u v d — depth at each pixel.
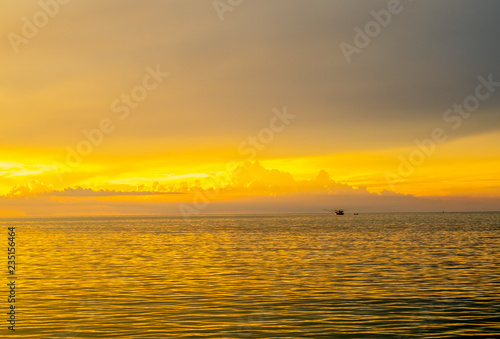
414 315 31.22
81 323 29.36
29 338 26.58
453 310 32.47
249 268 55.09
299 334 27.31
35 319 30.33
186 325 29.02
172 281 45.00
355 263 59.84
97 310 32.62
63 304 34.47
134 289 40.59
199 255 72.12
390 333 27.52
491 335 27.09
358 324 29.30
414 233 134.50
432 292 38.72
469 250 78.00
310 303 34.75
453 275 48.22
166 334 27.23
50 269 54.38
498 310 32.38
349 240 106.69
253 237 122.44
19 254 74.00
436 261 61.59
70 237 125.75
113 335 27.09
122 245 94.81
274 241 105.56
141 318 30.61
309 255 71.19
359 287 41.22
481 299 35.81
